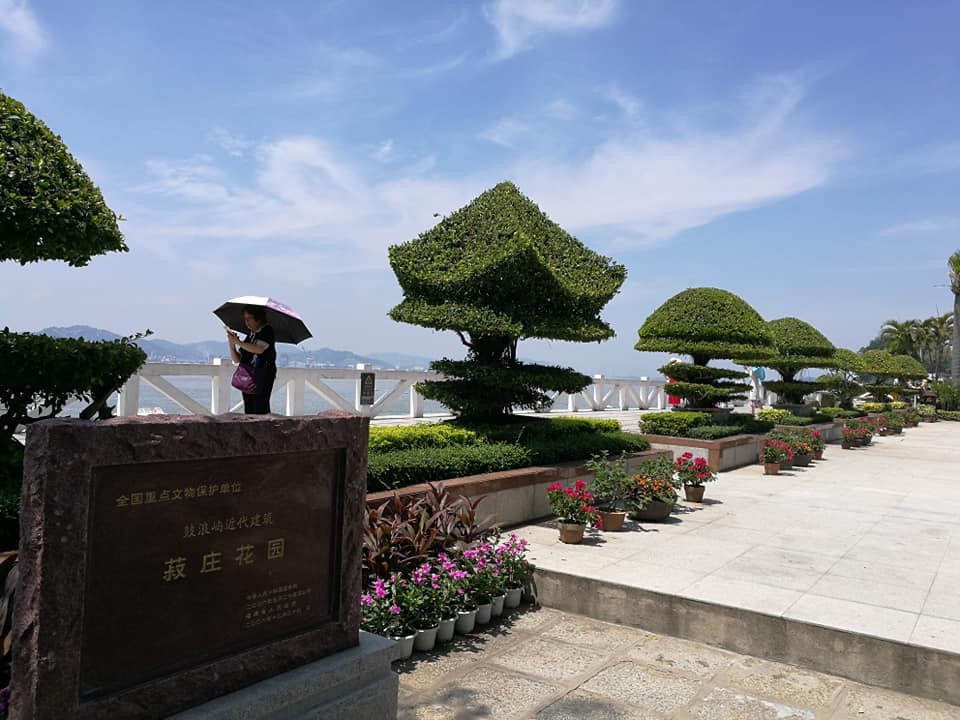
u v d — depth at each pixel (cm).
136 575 289
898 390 3703
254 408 710
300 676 334
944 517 942
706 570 639
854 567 666
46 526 259
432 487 685
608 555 688
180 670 301
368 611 487
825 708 441
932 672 458
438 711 424
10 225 495
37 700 256
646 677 480
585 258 1056
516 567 615
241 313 735
